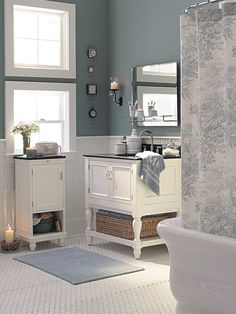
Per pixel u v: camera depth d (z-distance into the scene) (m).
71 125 6.50
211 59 3.13
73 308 3.98
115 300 4.15
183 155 3.30
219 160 3.15
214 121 3.15
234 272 2.91
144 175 5.25
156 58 6.11
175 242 3.24
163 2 5.99
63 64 6.51
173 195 5.57
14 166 6.04
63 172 5.93
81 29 6.57
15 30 6.18
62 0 6.38
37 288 4.45
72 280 4.63
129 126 6.52
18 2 6.02
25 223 5.79
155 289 4.41
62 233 5.92
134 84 6.39
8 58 5.99
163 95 5.98
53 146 5.93
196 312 3.21
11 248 5.69
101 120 6.76
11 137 6.03
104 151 6.79
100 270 4.94
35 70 6.20
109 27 6.75
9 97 6.00
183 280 3.24
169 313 3.87
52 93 6.47
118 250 5.76
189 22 3.23
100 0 6.70
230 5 2.97
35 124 6.09
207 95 3.15
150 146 6.18
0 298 4.19
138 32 6.34
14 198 6.06
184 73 3.27
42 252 5.66
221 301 3.02
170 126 5.93
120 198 5.52
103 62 6.75
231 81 2.99
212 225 3.19
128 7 6.47
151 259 5.36
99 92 6.73
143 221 5.48
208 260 3.05
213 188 3.18
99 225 5.92
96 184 5.86
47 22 6.41
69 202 6.52
